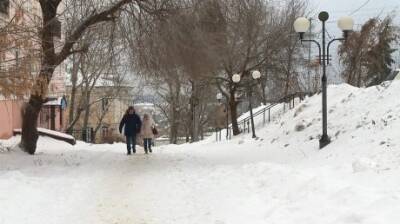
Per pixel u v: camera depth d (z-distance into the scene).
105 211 8.66
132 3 16.42
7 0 13.77
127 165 15.02
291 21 32.50
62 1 17.89
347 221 6.14
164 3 16.23
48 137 24.64
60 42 16.88
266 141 22.05
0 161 15.23
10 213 8.26
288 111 26.62
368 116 15.86
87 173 13.11
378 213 6.04
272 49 31.69
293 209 7.41
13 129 27.69
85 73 38.38
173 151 22.50
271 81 35.59
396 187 7.66
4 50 12.72
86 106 39.75
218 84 31.53
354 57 36.19
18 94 13.40
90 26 17.11
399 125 12.75
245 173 11.31
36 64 13.62
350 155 12.19
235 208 8.36
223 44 18.36
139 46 16.70
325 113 15.59
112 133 62.34
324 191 7.80
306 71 41.28
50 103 35.19
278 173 10.13
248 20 23.39
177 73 17.69
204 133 62.00
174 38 16.23
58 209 8.78
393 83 17.52
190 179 11.93
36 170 13.45
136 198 9.80
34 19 14.25
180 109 54.66
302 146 17.20
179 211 8.56
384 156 10.64
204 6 16.52
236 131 30.66
